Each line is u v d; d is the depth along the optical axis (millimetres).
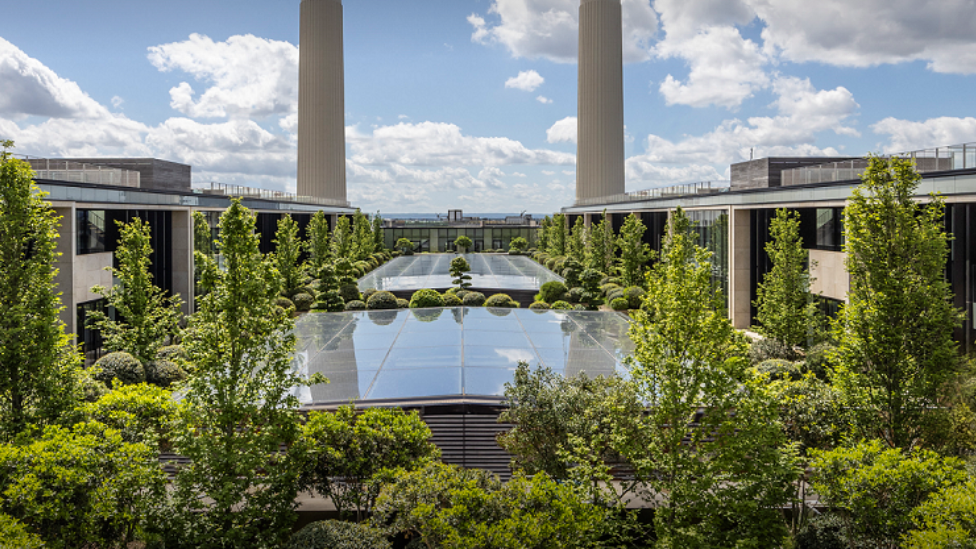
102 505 10719
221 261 36688
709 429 11984
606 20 114688
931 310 12477
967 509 8898
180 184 44219
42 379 12812
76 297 23531
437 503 10953
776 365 20344
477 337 25125
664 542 11008
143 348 22125
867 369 13164
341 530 11141
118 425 13664
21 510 10812
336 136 118250
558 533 10023
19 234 13180
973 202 16844
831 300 25656
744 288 31438
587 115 117312
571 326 27688
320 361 21625
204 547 10969
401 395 18297
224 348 12234
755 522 10875
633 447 12086
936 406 12977
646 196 53094
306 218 63469
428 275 53031
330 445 13609
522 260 71125
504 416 14695
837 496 11031
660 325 12039
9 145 13023
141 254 22969
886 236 13070
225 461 11422
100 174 28031
